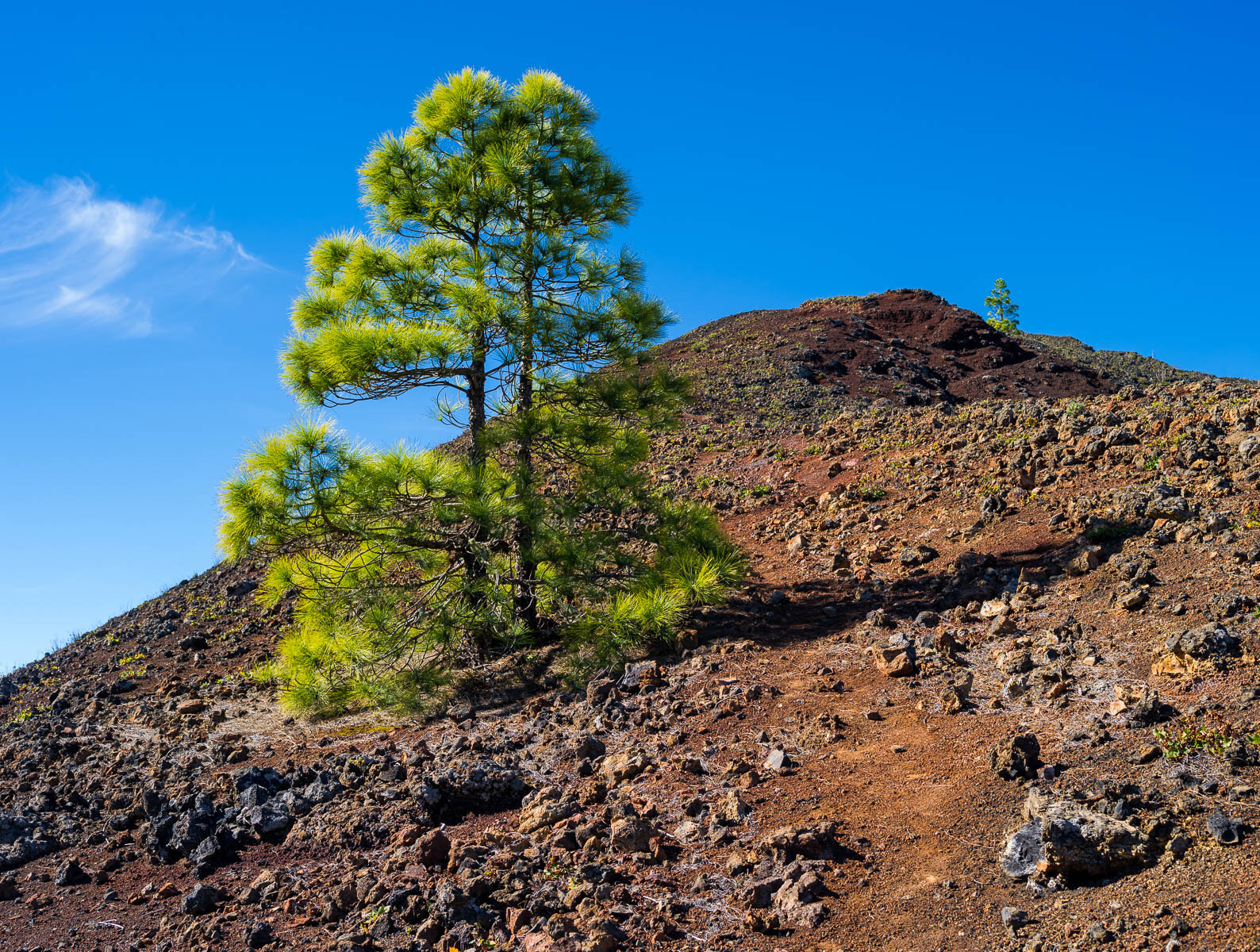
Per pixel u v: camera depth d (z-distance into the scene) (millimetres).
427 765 7809
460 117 11094
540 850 6184
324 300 10773
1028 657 7641
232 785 7961
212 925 5852
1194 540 8617
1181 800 5273
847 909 5102
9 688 13695
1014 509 11273
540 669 10211
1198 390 14828
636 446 11188
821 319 39188
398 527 10227
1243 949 4039
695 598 10500
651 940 5023
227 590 16703
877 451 16234
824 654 8969
